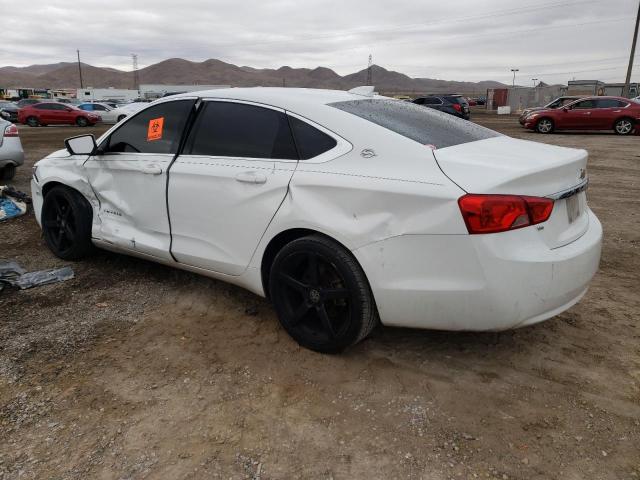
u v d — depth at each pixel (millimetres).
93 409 2592
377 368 2982
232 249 3328
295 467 2244
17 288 4027
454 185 2543
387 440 2410
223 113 3492
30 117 26156
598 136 18844
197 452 2318
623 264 4758
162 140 3764
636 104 19141
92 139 4180
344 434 2449
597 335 3377
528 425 2512
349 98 3449
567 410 2621
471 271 2523
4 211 5977
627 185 8852
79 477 2166
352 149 2896
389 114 3275
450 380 2873
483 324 2617
